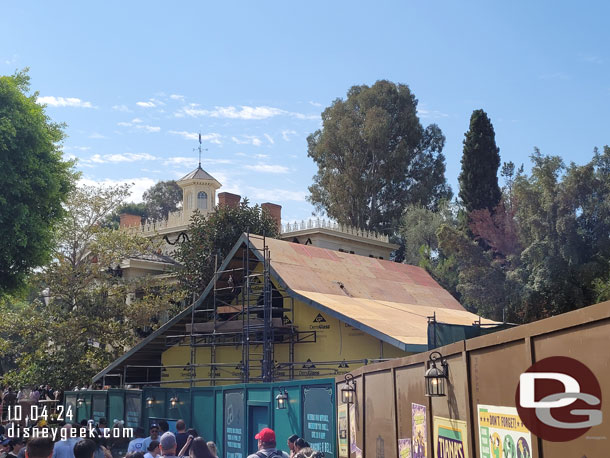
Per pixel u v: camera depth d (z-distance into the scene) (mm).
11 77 26938
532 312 43062
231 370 28016
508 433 6172
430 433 8523
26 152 25031
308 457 10180
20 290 27156
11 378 34062
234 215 43062
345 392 13734
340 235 54062
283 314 26625
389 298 28625
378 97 72125
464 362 7254
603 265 40656
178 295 36719
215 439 20297
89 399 28141
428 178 72500
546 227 41812
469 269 46875
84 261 36875
